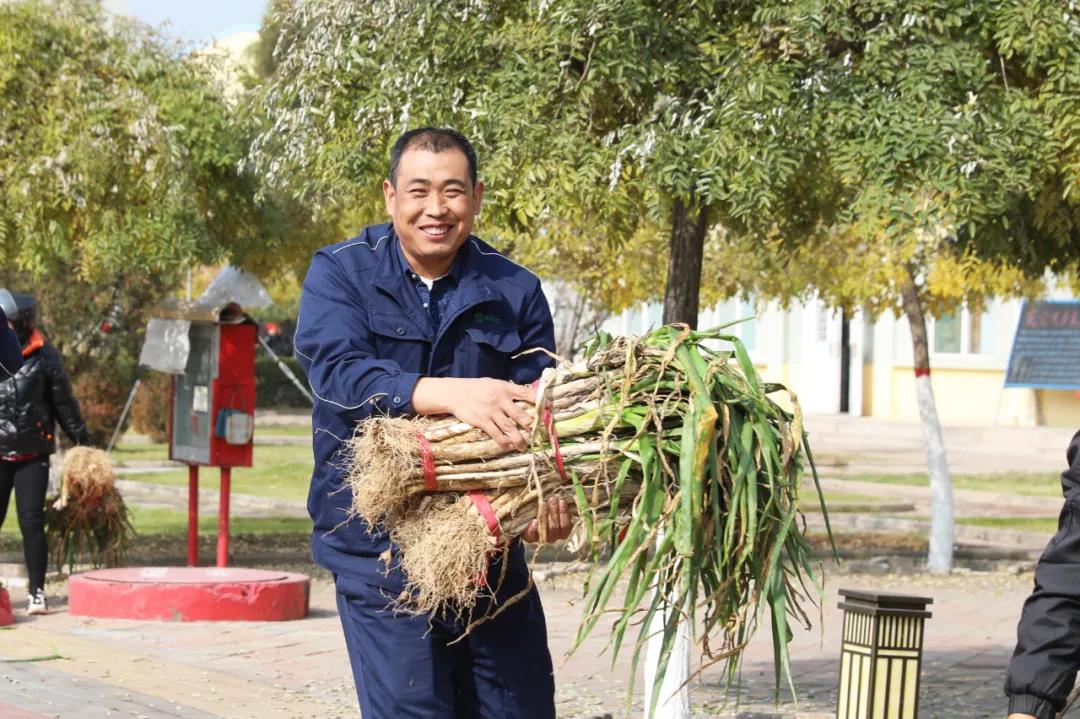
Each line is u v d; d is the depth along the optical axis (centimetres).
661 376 339
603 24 676
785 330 3628
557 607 1081
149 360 1176
